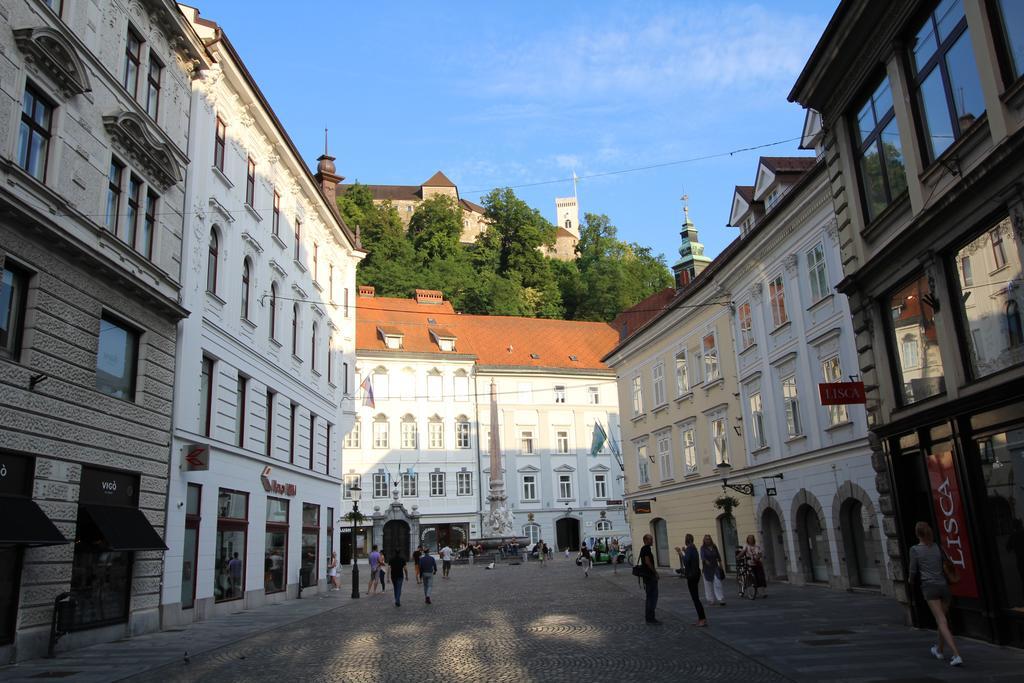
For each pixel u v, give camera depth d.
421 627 17.52
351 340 38.19
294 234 30.08
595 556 44.19
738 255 28.33
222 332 22.36
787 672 10.14
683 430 34.75
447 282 84.75
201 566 20.42
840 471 22.31
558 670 11.13
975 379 11.88
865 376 15.30
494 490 54.69
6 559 13.33
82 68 15.80
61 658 13.81
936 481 12.85
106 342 16.81
